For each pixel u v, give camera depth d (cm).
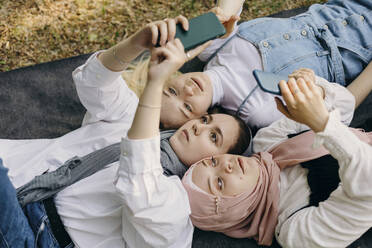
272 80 111
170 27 96
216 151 131
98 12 214
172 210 108
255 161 124
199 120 137
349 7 167
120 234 121
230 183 117
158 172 105
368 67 154
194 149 129
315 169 125
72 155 129
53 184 113
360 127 149
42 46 202
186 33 99
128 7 218
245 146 141
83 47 206
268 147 140
